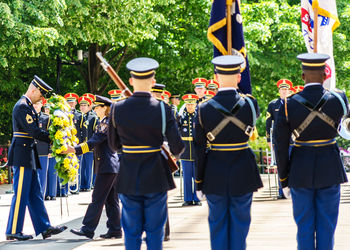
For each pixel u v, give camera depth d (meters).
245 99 8.76
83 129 25.28
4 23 24.30
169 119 8.60
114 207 13.09
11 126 37.56
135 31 32.31
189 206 19.25
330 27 14.36
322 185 8.78
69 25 29.88
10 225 13.05
